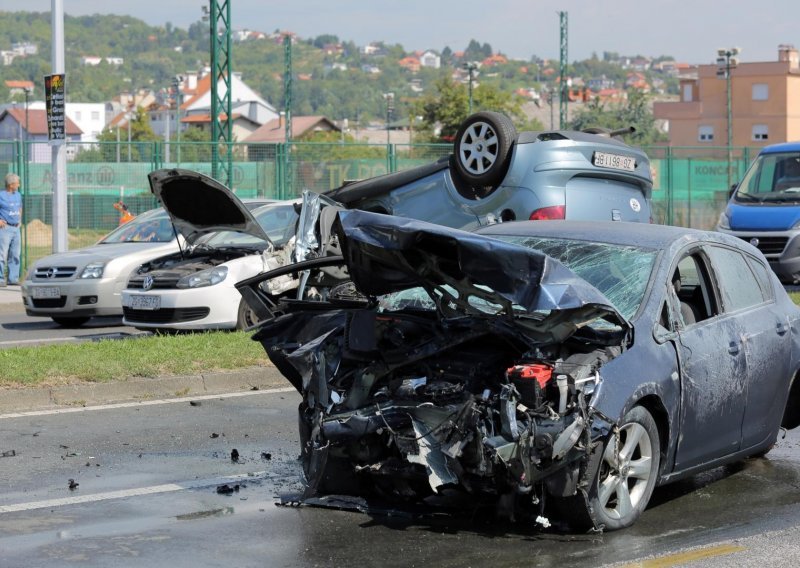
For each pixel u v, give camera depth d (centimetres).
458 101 11025
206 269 2045
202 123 19275
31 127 17125
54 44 2964
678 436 981
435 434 891
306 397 1006
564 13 7931
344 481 990
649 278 1004
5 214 3172
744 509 1002
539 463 866
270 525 930
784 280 2919
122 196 3744
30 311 2355
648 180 2175
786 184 3006
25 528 918
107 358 1605
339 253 1591
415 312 999
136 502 1002
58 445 1226
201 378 1562
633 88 13600
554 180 2045
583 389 880
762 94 11494
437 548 870
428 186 2173
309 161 3959
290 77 8806
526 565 829
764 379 1103
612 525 916
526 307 864
